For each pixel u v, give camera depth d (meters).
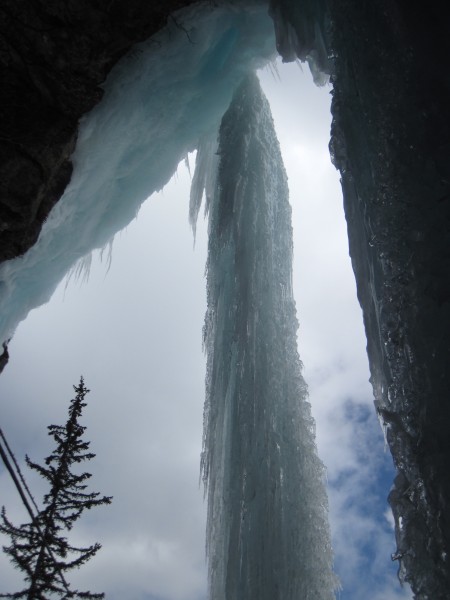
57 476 17.11
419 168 7.95
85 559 16.52
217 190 14.62
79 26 11.43
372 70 9.18
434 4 9.05
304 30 11.83
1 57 11.67
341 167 9.41
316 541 9.80
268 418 11.02
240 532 9.96
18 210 11.75
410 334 7.12
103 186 14.03
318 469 10.67
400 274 7.49
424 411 6.65
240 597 9.38
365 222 8.59
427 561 6.02
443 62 8.59
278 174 14.52
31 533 16.17
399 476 6.70
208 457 11.81
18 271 13.02
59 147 12.02
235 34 13.34
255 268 12.82
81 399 18.70
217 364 12.52
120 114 12.81
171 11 11.80
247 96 14.32
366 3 9.68
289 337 12.45
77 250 14.77
